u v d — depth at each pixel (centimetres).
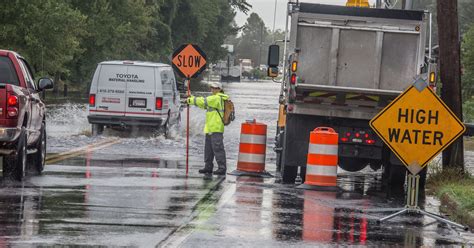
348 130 4125
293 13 4084
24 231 2492
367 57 4094
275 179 4288
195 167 4578
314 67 4091
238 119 9712
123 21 15450
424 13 4088
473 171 5097
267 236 2588
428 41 4097
